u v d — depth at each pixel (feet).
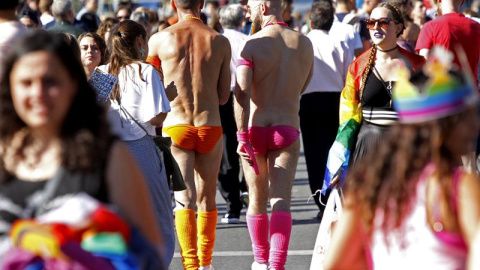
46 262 27.81
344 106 59.31
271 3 64.34
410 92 28.81
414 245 28.22
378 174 29.14
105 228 27.63
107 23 82.02
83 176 28.66
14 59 28.84
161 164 57.16
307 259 71.36
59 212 27.73
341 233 29.96
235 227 84.38
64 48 29.22
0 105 29.58
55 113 28.81
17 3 47.57
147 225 29.76
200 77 63.57
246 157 63.05
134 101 56.24
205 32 64.49
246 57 62.75
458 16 68.39
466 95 28.50
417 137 28.71
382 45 58.54
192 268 63.21
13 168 29.30
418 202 28.32
